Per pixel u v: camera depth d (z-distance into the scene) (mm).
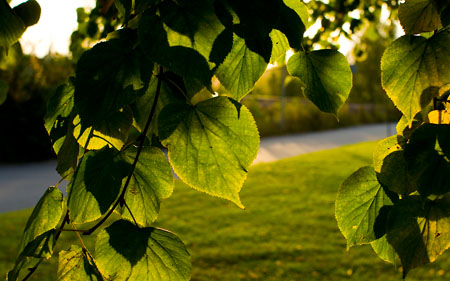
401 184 523
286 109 15367
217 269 3188
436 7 495
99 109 467
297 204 4965
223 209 4773
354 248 3510
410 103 518
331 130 16047
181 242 499
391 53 519
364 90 19516
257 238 3812
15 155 8148
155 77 546
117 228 492
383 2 2277
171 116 487
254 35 478
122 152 511
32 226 514
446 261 3084
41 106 7941
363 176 556
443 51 504
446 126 490
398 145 554
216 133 485
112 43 486
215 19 472
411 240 499
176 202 5094
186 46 469
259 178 6609
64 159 508
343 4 2080
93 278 492
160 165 522
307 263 3256
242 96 507
